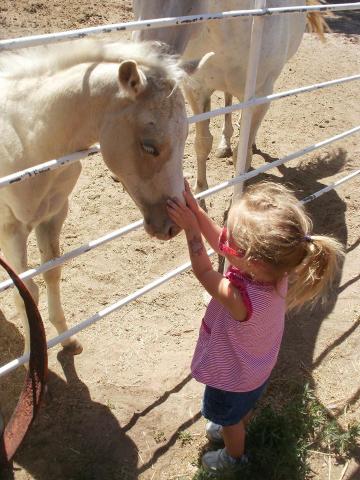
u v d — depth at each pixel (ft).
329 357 10.96
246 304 6.97
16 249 9.07
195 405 9.81
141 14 11.84
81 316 11.65
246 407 7.90
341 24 30.55
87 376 10.25
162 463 8.82
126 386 10.11
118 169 7.92
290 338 11.35
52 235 9.85
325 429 9.29
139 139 7.45
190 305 12.15
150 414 9.59
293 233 6.81
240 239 6.86
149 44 7.95
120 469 8.66
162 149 7.44
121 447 9.01
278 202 7.00
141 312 11.84
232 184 10.71
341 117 20.61
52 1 27.22
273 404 9.86
